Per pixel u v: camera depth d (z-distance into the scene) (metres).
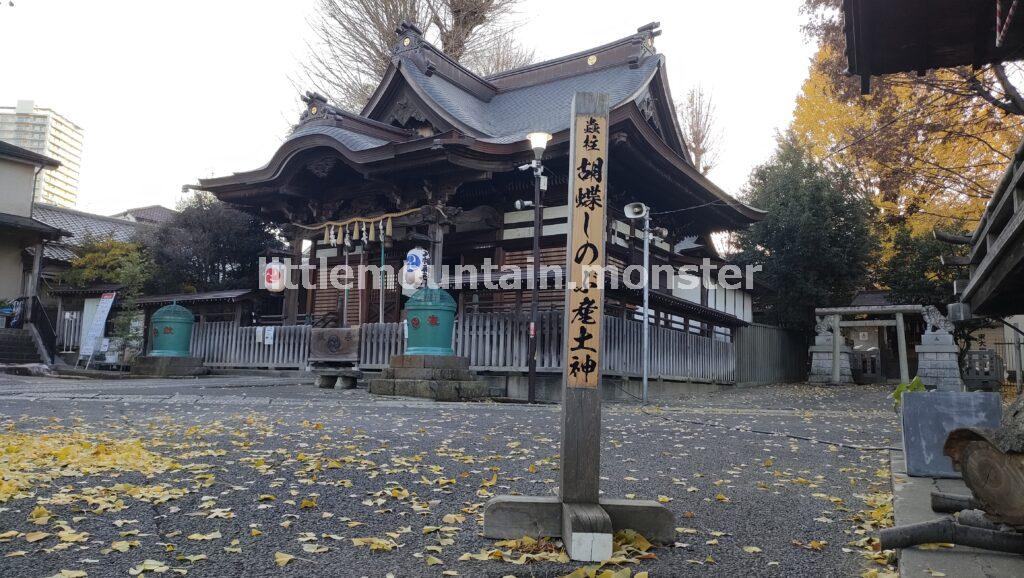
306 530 3.88
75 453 5.76
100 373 18.28
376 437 7.46
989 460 3.05
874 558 3.49
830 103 28.03
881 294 27.38
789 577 3.24
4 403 10.04
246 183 20.56
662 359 17.08
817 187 25.84
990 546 3.28
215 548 3.51
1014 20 4.28
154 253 25.20
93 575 3.06
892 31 5.44
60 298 23.77
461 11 26.42
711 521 4.29
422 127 21.08
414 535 3.83
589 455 3.75
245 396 12.08
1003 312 8.00
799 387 22.23
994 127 15.46
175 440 6.97
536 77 23.55
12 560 3.21
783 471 6.14
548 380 14.08
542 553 3.46
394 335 16.39
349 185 20.28
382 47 25.81
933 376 20.39
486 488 5.05
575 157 3.89
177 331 18.94
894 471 5.75
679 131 21.84
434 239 17.84
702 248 21.50
